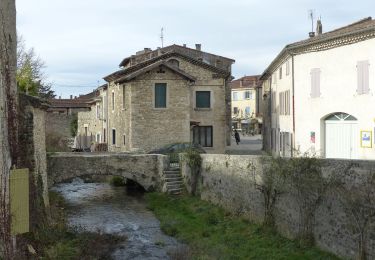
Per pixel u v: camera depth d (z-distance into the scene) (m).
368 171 11.31
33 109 15.40
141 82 31.62
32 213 14.32
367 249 11.30
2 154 9.63
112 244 16.06
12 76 10.20
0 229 9.53
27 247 12.10
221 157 20.17
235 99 84.19
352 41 22.47
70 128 50.75
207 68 35.28
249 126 77.56
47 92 51.31
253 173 17.31
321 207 13.34
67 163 24.83
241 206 18.22
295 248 13.87
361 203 11.51
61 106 58.09
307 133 26.33
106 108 40.78
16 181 10.14
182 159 24.95
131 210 22.25
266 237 15.40
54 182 24.58
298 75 27.12
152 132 31.80
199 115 35.25
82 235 16.33
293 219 14.74
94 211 21.94
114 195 26.23
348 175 12.05
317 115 25.27
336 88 23.88
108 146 39.41
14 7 10.34
